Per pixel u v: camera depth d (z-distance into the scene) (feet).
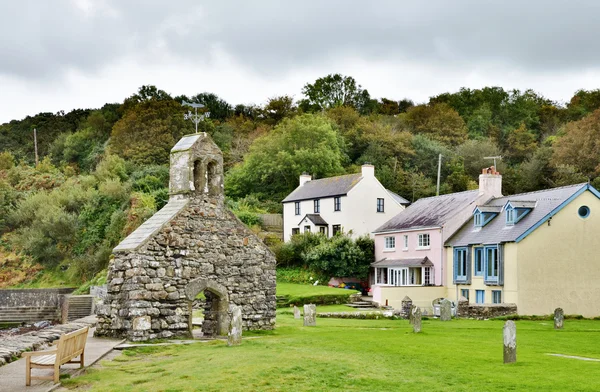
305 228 259.80
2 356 71.92
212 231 105.81
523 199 182.70
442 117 381.40
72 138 395.34
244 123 411.54
